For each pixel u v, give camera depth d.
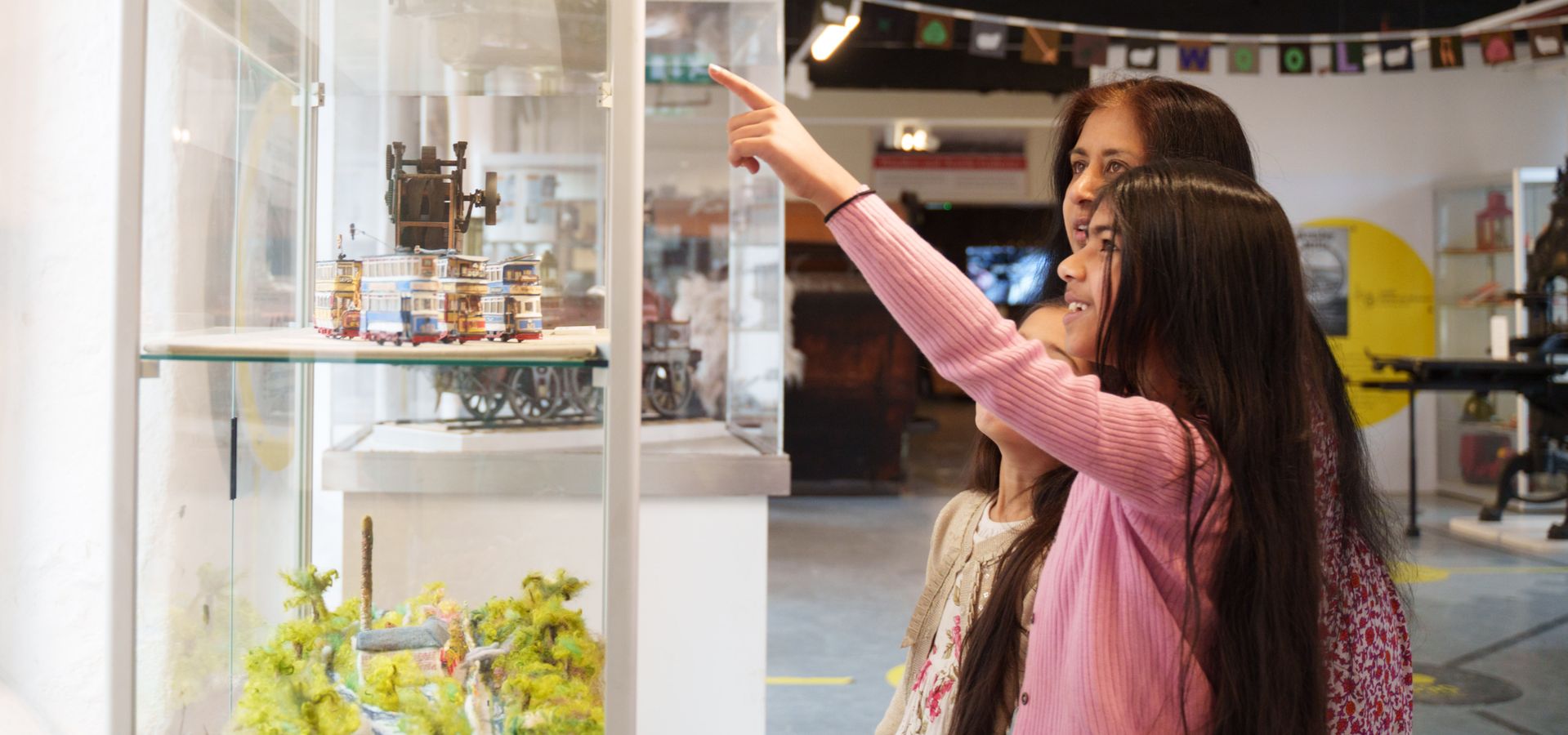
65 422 1.61
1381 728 1.13
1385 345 8.38
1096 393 0.97
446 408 1.17
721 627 2.48
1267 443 0.98
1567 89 8.28
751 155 1.04
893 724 1.39
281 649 1.21
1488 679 3.95
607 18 1.11
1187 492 0.95
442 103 1.37
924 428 12.72
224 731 1.21
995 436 1.26
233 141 1.23
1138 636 1.00
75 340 1.61
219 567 1.22
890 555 6.21
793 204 8.88
